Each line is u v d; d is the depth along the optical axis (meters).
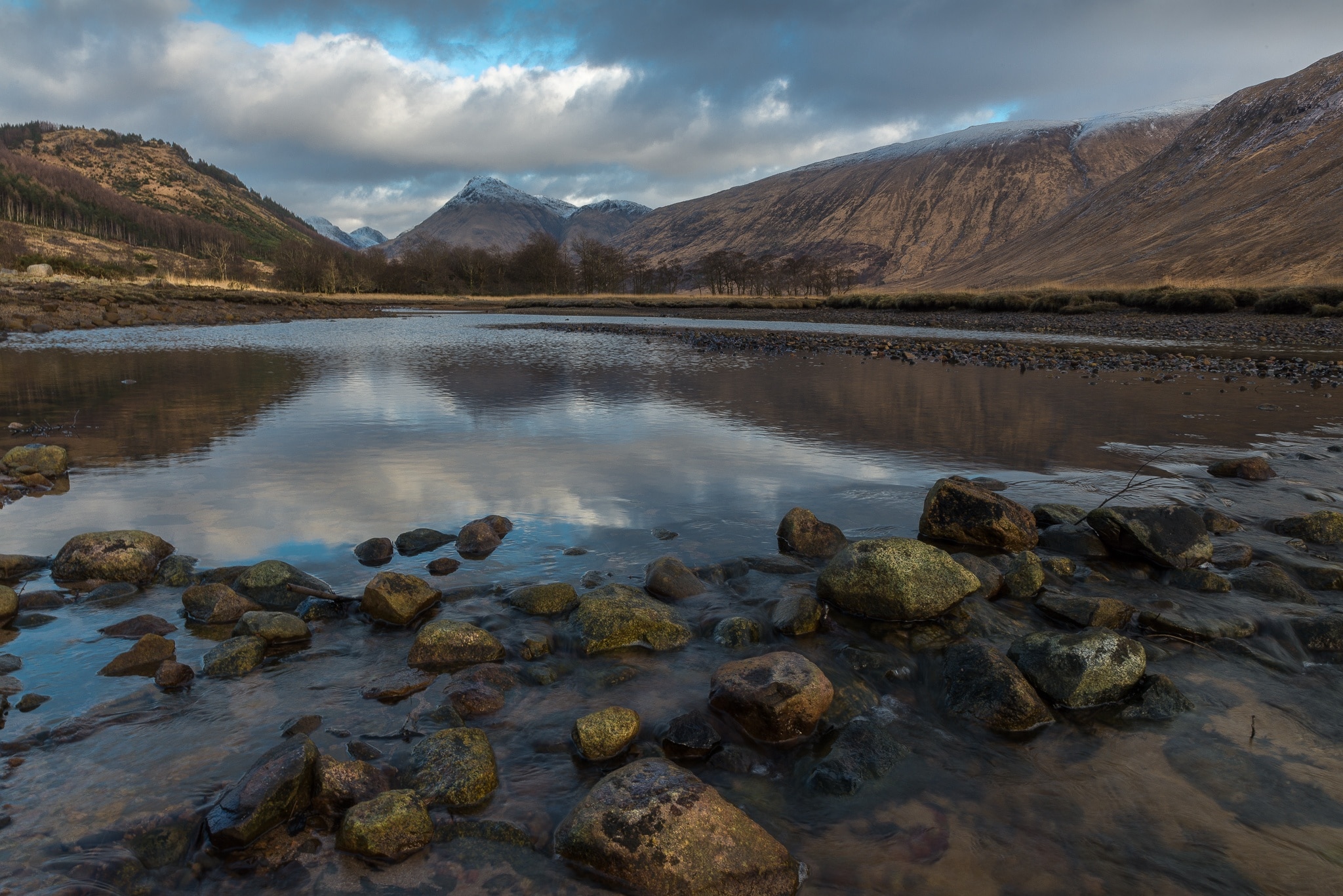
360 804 2.63
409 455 8.07
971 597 4.77
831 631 4.33
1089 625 4.39
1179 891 2.44
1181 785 3.03
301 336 28.30
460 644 3.84
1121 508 5.65
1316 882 2.48
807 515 5.69
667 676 3.79
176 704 3.36
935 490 5.90
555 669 3.80
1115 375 16.95
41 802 2.66
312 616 4.29
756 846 2.54
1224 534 6.02
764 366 18.41
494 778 2.92
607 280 122.12
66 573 4.69
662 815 2.57
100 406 10.83
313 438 8.84
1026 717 3.42
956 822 2.79
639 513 6.24
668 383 14.68
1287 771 3.11
